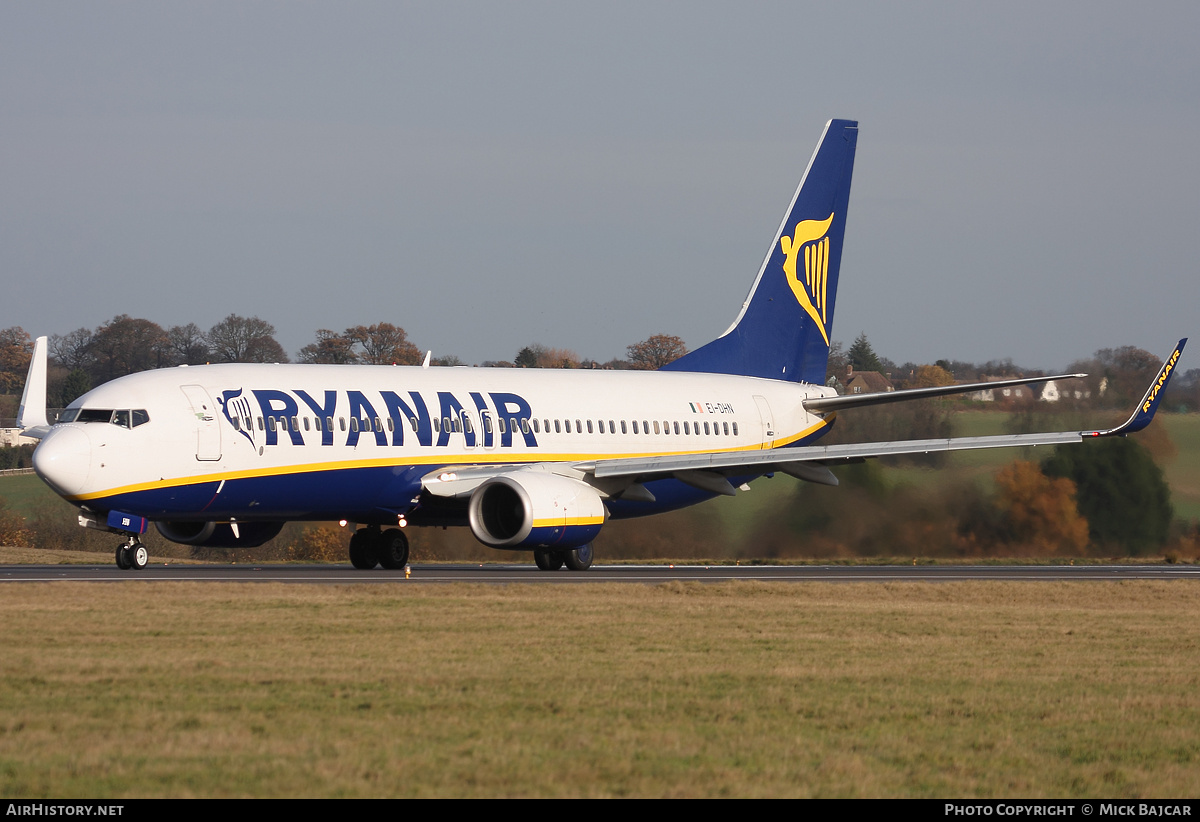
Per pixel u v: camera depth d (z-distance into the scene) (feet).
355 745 131.95
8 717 143.02
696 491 495.82
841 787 120.47
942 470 630.33
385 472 392.47
